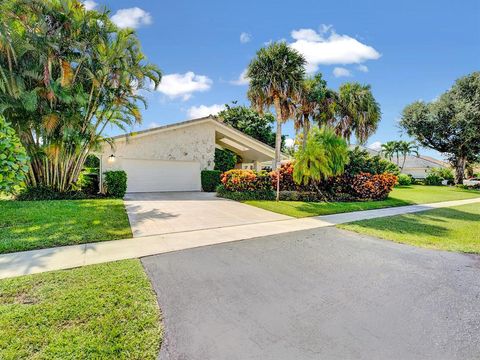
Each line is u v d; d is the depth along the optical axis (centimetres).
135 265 432
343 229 753
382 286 385
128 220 758
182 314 298
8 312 283
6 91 909
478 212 1164
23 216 702
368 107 1725
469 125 2631
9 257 452
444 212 1144
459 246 601
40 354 226
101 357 226
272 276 411
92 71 1050
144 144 1570
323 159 1267
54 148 991
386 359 235
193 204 1122
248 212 982
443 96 2856
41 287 345
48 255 466
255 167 2284
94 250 502
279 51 1222
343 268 454
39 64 949
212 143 1789
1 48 853
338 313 309
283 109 1334
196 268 434
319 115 1728
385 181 1507
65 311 290
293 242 609
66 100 959
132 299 323
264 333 268
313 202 1292
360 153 1641
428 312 316
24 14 896
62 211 785
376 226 800
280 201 1273
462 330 281
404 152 4594
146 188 1595
